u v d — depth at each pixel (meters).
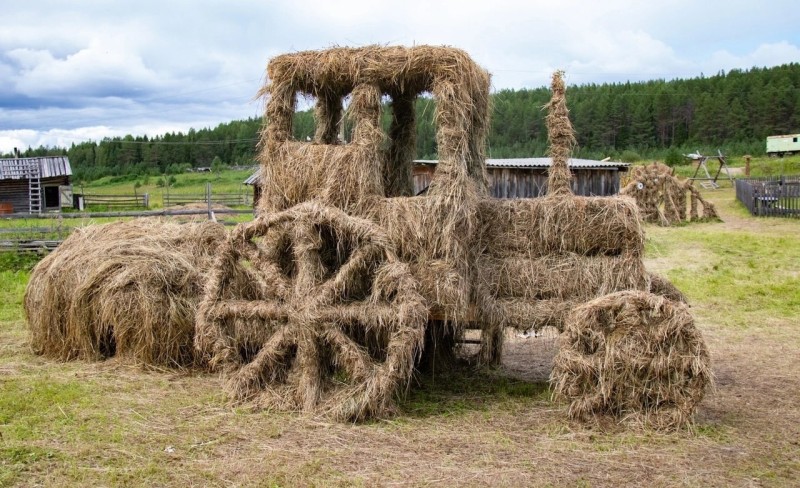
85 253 7.64
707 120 77.62
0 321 9.55
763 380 6.89
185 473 4.39
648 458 4.72
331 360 6.05
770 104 77.00
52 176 37.66
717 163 60.06
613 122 75.06
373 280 6.09
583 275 6.21
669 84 94.69
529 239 6.40
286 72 6.52
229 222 19.08
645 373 5.38
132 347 7.12
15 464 4.45
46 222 23.28
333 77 6.49
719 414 5.75
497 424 5.50
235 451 4.82
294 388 5.98
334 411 5.55
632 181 24.70
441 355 7.34
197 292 7.30
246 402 5.92
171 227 8.47
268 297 6.48
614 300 5.45
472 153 7.05
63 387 6.28
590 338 5.50
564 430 5.31
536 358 8.02
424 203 6.06
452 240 6.00
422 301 5.88
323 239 6.47
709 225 23.69
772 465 4.59
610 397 5.45
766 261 14.97
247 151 93.50
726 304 10.91
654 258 15.98
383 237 5.99
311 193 6.41
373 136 6.29
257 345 6.59
